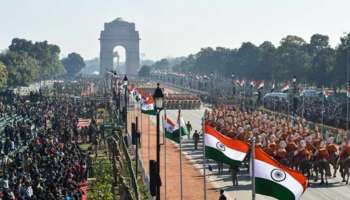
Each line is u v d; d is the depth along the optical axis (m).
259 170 32.53
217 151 43.66
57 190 56.50
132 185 59.47
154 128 122.12
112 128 108.94
